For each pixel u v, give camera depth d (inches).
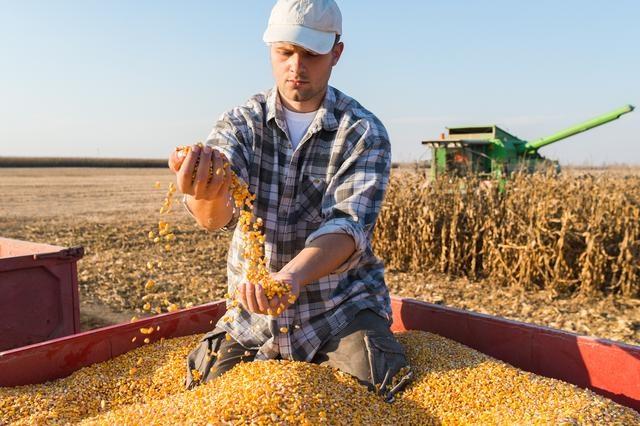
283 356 109.7
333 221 100.2
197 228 579.8
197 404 85.8
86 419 95.0
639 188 398.6
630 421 85.4
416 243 388.8
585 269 319.6
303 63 104.9
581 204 369.1
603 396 103.5
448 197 398.0
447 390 100.3
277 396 86.7
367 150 110.3
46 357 112.7
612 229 346.3
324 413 85.3
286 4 103.5
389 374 103.0
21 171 2226.9
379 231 408.2
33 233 536.7
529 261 337.1
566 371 110.3
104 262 393.4
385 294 119.4
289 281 86.6
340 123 112.8
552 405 91.0
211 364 112.7
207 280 338.6
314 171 114.0
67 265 177.9
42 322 172.7
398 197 404.8
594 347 106.5
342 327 109.0
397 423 92.9
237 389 90.5
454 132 617.9
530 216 343.9
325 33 103.9
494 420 90.0
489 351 122.7
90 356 119.3
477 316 125.0
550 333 113.0
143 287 320.2
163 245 471.5
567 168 425.7
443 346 118.3
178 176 86.4
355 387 99.0
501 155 578.9
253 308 84.8
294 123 115.7
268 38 104.4
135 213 730.8
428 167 554.6
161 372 116.1
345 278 113.6
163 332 132.6
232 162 109.3
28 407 101.1
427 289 334.0
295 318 109.9
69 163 3095.5
